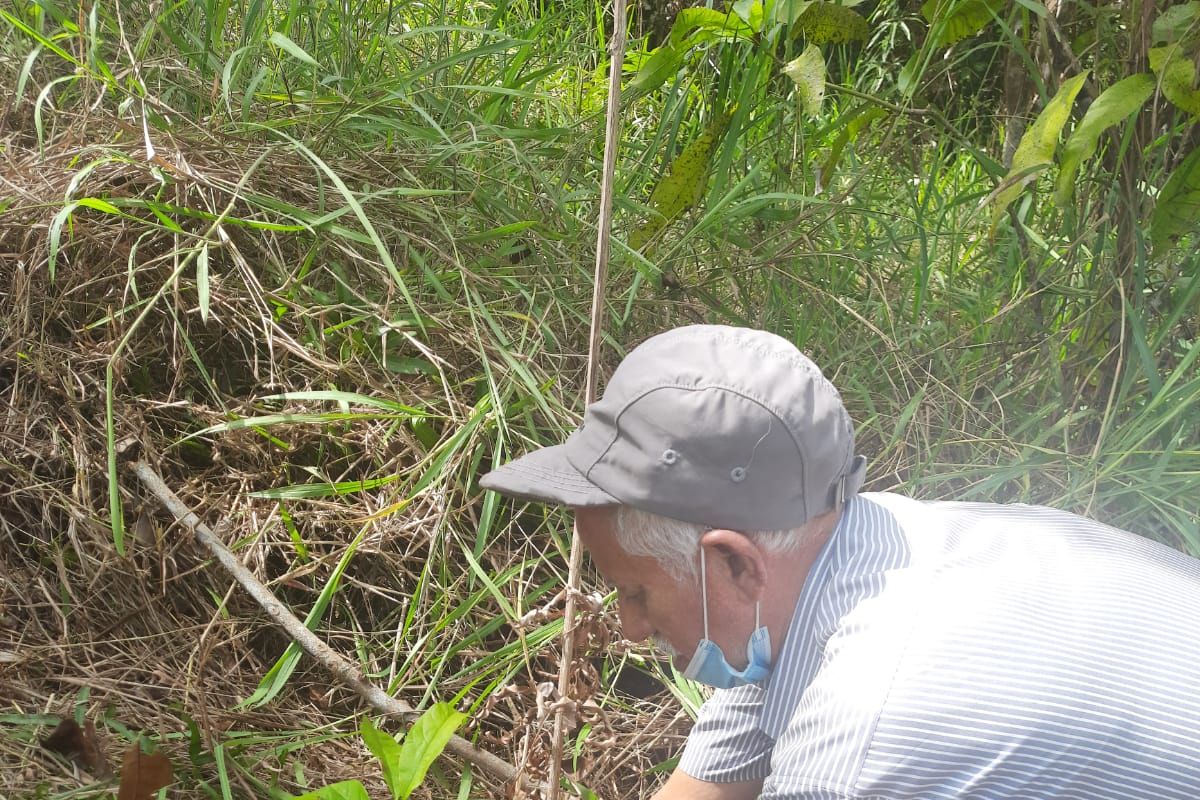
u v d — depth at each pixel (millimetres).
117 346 1912
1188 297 2105
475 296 2023
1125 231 2201
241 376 2043
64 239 1950
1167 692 1102
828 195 2658
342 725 1695
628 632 1264
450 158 2379
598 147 2664
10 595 1696
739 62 2512
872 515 1233
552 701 1531
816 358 2385
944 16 2229
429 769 1626
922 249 2441
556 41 3242
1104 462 2098
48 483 1791
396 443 1933
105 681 1611
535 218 2402
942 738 1070
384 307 2020
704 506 1113
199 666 1628
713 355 1138
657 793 1498
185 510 1762
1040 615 1134
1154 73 1953
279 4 2826
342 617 1850
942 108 3682
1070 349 2369
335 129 2234
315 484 1866
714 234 2457
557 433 1984
